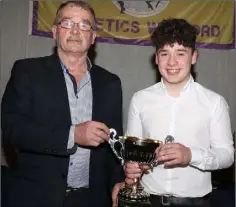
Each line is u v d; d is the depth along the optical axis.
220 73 3.43
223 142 1.29
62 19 1.41
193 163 1.22
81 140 1.26
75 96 1.44
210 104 1.33
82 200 1.41
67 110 1.38
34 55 3.27
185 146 1.24
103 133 1.27
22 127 1.31
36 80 1.39
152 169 1.33
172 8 3.25
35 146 1.29
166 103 1.38
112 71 3.35
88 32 1.43
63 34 1.41
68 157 1.36
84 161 1.42
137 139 1.25
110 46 3.33
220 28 3.30
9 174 1.47
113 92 1.49
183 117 1.34
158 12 3.26
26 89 1.37
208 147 1.33
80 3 1.45
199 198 1.30
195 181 1.30
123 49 3.35
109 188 1.52
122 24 3.29
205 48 3.35
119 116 1.51
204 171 1.31
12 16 3.26
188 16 3.26
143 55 3.36
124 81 3.37
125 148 1.27
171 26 1.30
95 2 3.24
